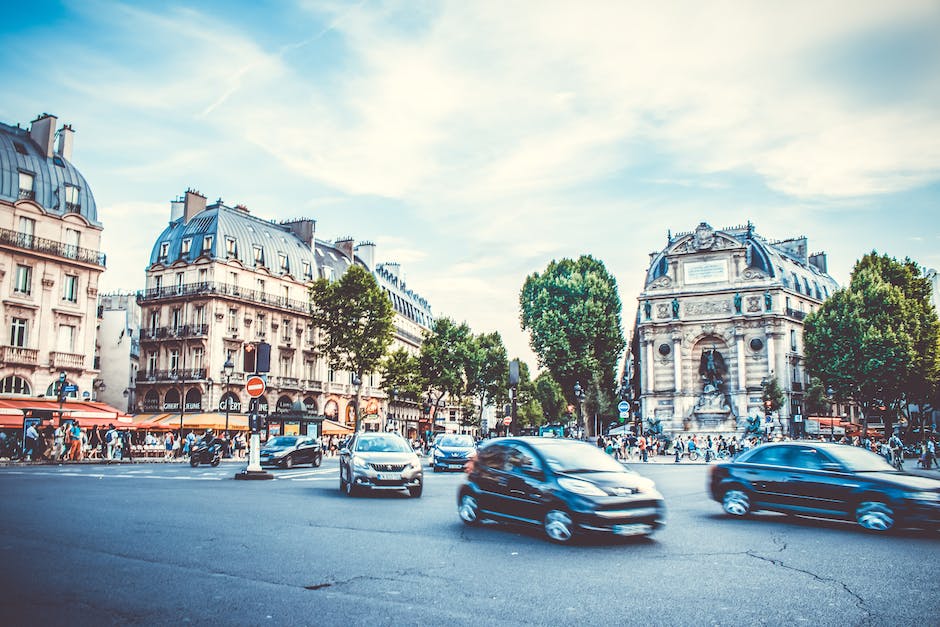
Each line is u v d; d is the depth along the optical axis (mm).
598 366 69250
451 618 6711
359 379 57031
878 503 12750
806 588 8148
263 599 7227
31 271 45281
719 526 13508
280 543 10477
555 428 64688
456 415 110625
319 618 6613
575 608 7152
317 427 61875
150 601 7043
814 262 88375
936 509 12242
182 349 58531
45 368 45031
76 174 49406
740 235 72000
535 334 71375
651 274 74000
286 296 65125
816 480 13586
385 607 7043
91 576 8008
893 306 57938
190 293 58750
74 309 47344
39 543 9945
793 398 66125
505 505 12336
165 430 54656
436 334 80188
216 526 11984
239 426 54906
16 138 47344
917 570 9234
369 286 57844
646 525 11141
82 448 40312
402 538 11352
